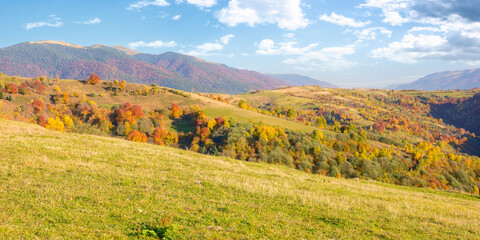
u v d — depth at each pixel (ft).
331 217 41.04
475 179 332.19
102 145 82.28
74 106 516.73
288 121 550.77
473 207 67.62
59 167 50.42
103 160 62.85
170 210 35.55
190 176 58.03
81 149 71.26
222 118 451.12
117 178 48.14
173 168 64.49
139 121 454.40
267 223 34.94
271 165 103.24
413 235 37.55
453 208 60.95
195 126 496.64
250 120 522.06
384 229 38.93
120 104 556.92
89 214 31.04
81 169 51.26
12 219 27.14
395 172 314.55
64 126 415.64
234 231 30.91
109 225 28.86
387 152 372.38
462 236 39.37
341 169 290.97
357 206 51.06
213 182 54.54
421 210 54.54
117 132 417.49
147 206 35.96
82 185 41.70
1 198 32.45
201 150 378.73
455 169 335.47
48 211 30.37
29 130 91.04
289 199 49.62
